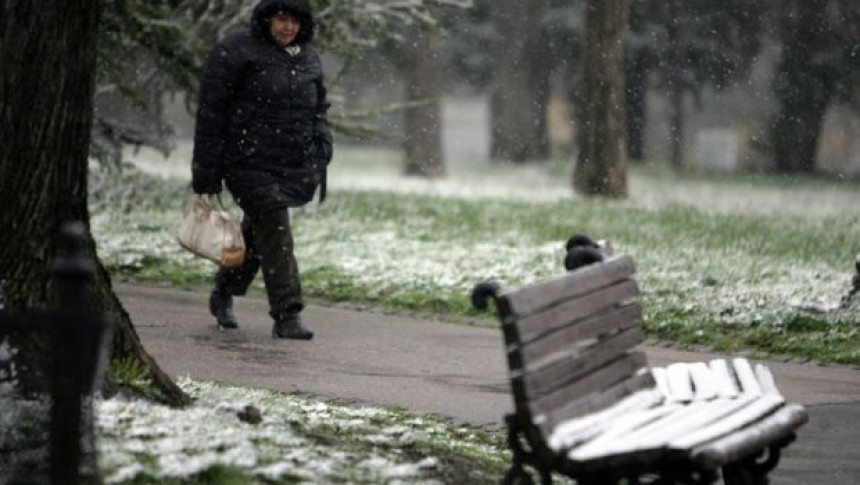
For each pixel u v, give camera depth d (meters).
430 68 54.09
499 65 61.91
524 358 7.66
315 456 9.03
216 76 14.57
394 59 53.34
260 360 13.90
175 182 30.30
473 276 19.95
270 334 15.43
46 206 9.69
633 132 65.38
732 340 16.12
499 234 25.44
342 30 24.47
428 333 15.99
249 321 16.19
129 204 26.59
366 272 19.97
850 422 12.15
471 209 29.83
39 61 9.62
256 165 14.78
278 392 12.14
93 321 7.06
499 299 7.67
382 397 12.45
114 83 24.55
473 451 10.42
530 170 60.81
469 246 23.47
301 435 9.84
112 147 27.91
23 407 8.71
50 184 9.70
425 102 27.92
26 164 9.67
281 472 8.49
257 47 14.66
